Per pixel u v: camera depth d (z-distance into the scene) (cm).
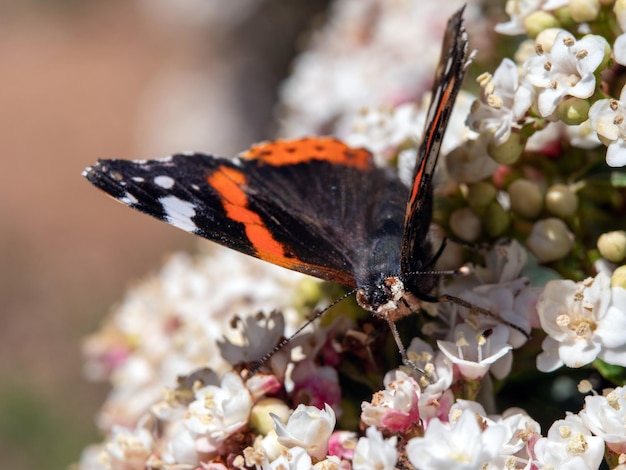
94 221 79
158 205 21
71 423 56
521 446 19
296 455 20
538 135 22
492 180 22
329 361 21
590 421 19
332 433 20
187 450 20
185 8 61
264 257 21
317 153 22
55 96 99
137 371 25
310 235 21
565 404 21
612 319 20
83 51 107
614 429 19
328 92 28
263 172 22
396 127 23
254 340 21
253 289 24
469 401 20
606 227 22
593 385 21
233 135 55
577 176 22
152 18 97
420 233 21
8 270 73
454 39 21
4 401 57
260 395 21
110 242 75
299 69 30
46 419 56
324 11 46
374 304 20
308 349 21
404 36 27
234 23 51
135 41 107
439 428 19
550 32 21
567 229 21
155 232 75
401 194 22
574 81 20
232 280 25
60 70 104
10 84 103
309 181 22
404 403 20
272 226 21
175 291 25
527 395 21
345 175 22
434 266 21
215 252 26
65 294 70
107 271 72
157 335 25
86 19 114
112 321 27
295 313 23
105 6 116
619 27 21
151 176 21
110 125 93
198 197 21
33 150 91
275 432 20
